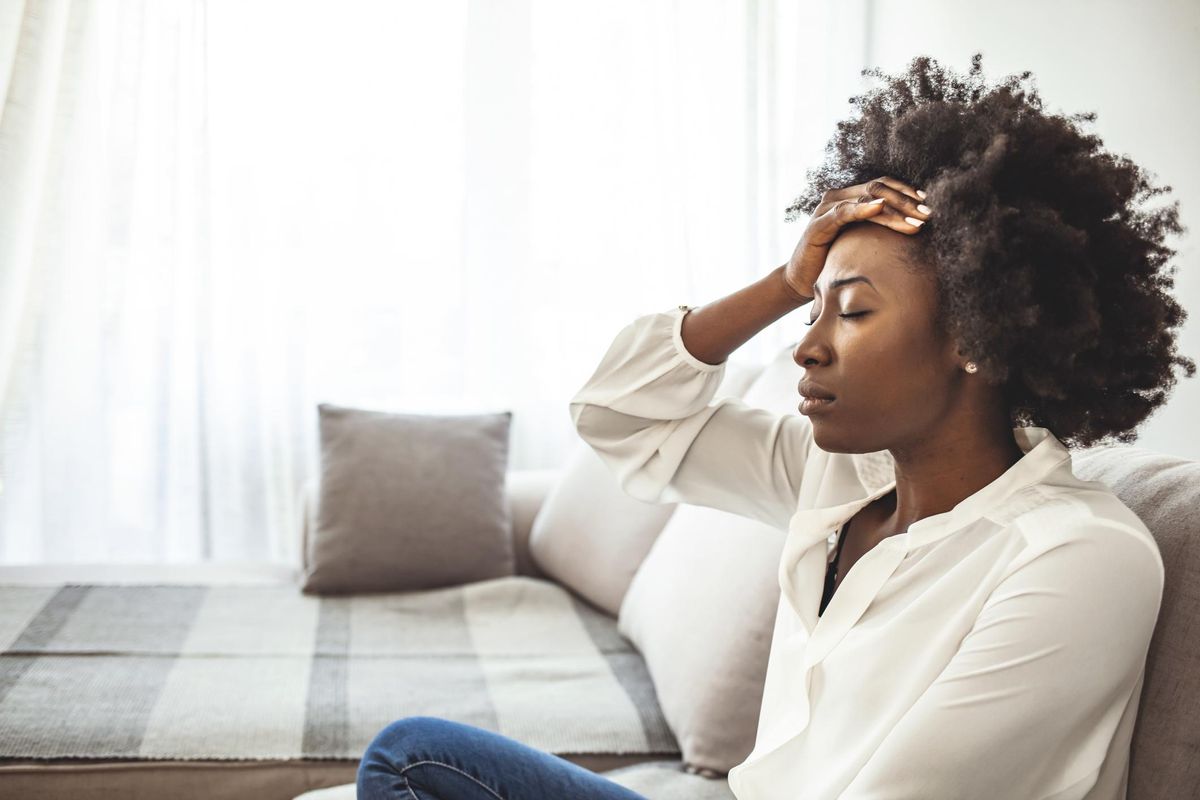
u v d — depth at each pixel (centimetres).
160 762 180
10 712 188
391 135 325
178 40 309
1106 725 98
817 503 127
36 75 296
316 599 257
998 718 94
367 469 267
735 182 333
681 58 329
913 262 105
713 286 336
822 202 116
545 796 125
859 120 121
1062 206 103
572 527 258
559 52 330
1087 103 221
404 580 263
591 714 193
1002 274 98
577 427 146
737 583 178
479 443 276
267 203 319
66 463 311
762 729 122
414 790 125
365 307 327
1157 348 106
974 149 105
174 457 319
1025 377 103
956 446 109
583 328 337
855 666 109
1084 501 101
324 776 183
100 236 309
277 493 322
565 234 334
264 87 316
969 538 106
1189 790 103
